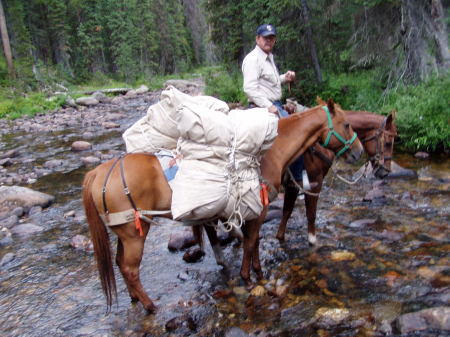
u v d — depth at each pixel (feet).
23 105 80.89
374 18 36.60
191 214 12.32
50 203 26.12
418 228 18.04
